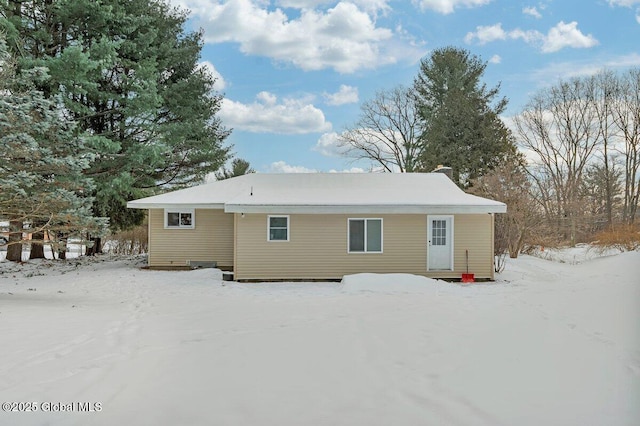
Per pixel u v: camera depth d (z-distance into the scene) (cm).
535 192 2664
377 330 657
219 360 511
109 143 1755
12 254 1880
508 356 506
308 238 1467
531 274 1598
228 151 2430
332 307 890
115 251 2520
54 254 2222
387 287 1223
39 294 1110
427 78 3884
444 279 1480
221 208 1664
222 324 721
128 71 2078
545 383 420
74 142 1274
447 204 1439
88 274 1545
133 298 1057
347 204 1437
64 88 1730
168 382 438
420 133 3884
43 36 1753
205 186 1827
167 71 2264
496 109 3625
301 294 1134
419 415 358
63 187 1214
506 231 2047
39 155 1131
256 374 462
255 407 378
